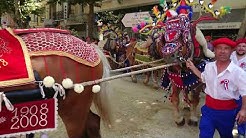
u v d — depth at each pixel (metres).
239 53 5.23
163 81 6.12
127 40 13.01
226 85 3.72
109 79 3.66
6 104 2.89
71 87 3.29
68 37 3.57
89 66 3.55
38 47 3.27
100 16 23.66
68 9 30.64
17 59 3.08
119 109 6.93
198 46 5.71
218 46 3.72
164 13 5.99
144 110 6.93
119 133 5.45
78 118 3.63
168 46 5.44
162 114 6.66
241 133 5.02
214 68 3.79
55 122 3.26
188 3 5.76
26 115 3.12
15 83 2.98
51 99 3.20
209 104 3.89
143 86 10.14
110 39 13.60
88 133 3.86
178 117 5.92
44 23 32.19
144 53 9.34
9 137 3.32
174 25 5.51
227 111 3.80
